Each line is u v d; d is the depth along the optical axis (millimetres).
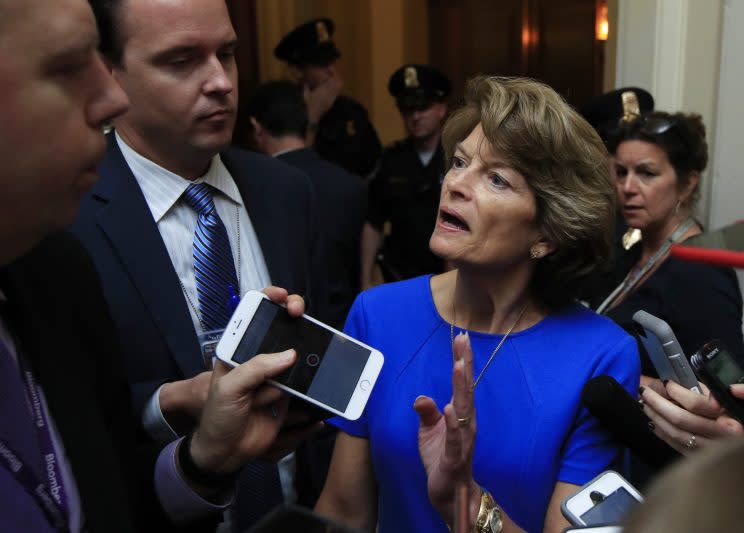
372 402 1275
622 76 3178
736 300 1822
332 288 2830
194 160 1512
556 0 5336
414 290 1358
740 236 660
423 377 1253
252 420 1015
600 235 1210
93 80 706
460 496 923
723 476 321
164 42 1374
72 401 855
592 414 1138
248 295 1062
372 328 1334
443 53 5891
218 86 1411
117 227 1451
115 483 866
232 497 1072
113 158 1506
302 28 4129
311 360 1061
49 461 811
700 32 2938
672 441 1116
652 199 1969
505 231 1183
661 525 312
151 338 1439
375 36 5711
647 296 1878
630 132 2023
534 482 1145
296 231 1689
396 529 1232
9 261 746
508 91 1191
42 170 670
